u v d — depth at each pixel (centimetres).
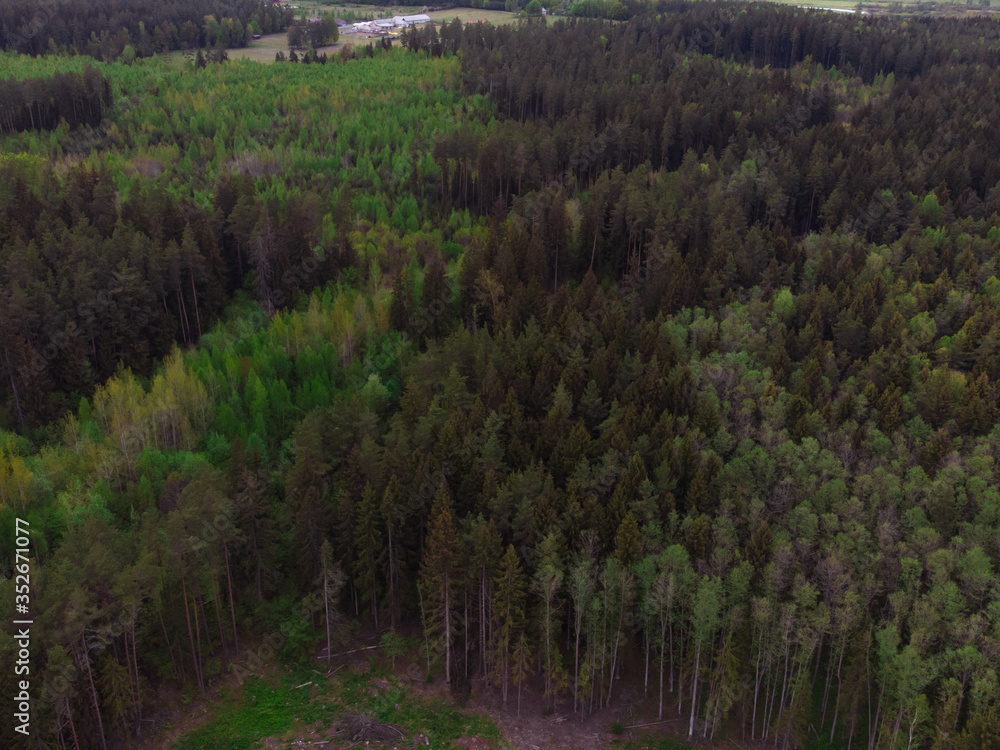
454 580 6331
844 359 9244
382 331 10256
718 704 5988
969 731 5297
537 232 12100
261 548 6788
